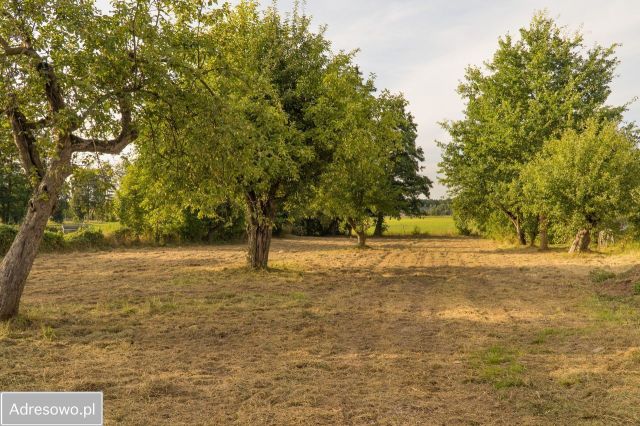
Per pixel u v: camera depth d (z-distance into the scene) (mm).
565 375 6469
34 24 8125
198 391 5840
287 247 34656
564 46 30500
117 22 8461
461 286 15375
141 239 31797
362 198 31469
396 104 21875
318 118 16531
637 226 24094
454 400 5699
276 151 14992
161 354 7465
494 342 8391
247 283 15625
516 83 31562
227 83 10891
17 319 8945
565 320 10031
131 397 5570
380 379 6430
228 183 11227
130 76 9055
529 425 4977
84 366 6703
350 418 5133
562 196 24297
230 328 9320
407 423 5020
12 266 9000
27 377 6105
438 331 9312
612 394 5727
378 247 34844
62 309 10664
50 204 9125
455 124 33281
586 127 26422
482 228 43531
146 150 10695
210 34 11852
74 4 7891
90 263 21234
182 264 21391
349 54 18531
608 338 8352
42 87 8469
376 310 11328
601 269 17766
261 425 4906
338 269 20328
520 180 27734
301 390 5914
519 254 27531
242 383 6145
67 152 8820
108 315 10266
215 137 9508
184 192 11555
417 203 51094
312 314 10773
